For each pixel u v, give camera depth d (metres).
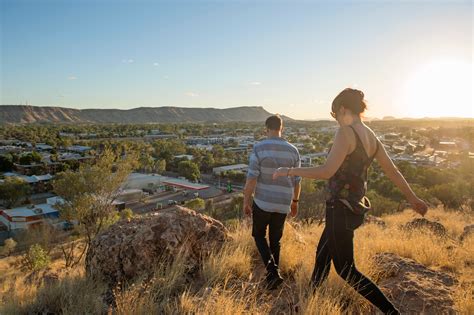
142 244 3.35
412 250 3.89
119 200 46.53
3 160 72.38
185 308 2.48
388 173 2.24
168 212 3.78
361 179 2.15
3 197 45.66
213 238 3.69
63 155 84.75
